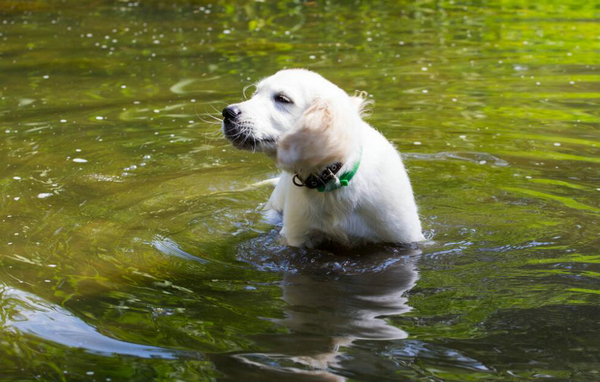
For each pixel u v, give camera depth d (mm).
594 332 2973
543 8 13203
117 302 3355
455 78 7957
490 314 3172
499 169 5273
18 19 12094
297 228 4137
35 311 3250
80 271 3721
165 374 2697
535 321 3084
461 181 5070
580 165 5285
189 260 3912
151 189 5027
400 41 10203
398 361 2756
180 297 3418
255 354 2832
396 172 4094
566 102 6914
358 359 2777
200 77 8094
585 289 3414
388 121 6422
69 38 10469
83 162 5504
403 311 3232
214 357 2814
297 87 3807
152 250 4027
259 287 3551
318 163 3629
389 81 7844
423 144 5828
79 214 4543
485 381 2602
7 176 5164
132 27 11367
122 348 2910
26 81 7969
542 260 3801
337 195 3951
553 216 4422
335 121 3559
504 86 7574
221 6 13500
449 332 3002
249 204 4832
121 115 6699
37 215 4500
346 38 10461
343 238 4078
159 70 8469
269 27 11406
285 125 3809
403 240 4105
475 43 10039
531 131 6082
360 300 3375
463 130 6156
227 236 4297
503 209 4574
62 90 7582
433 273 3697
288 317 3184
